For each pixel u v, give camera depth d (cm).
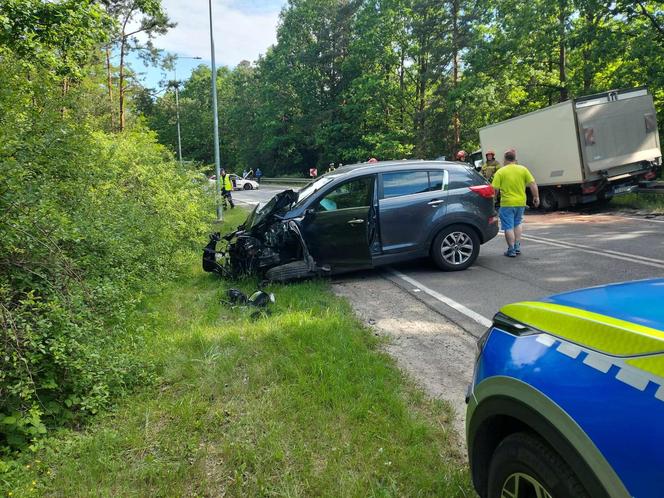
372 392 354
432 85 3700
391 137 3888
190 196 1052
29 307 355
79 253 477
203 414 337
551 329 195
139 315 529
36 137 495
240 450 289
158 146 1286
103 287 426
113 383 369
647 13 1833
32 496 254
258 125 5994
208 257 769
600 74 2616
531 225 1252
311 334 466
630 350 158
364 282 733
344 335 468
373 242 731
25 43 816
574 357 174
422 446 291
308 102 5219
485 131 1806
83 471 277
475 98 2975
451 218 749
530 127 1534
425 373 405
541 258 827
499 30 2830
